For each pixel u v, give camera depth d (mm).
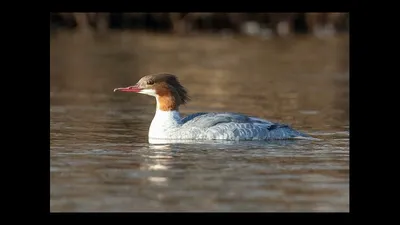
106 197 11164
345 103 22000
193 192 11414
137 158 13758
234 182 12023
